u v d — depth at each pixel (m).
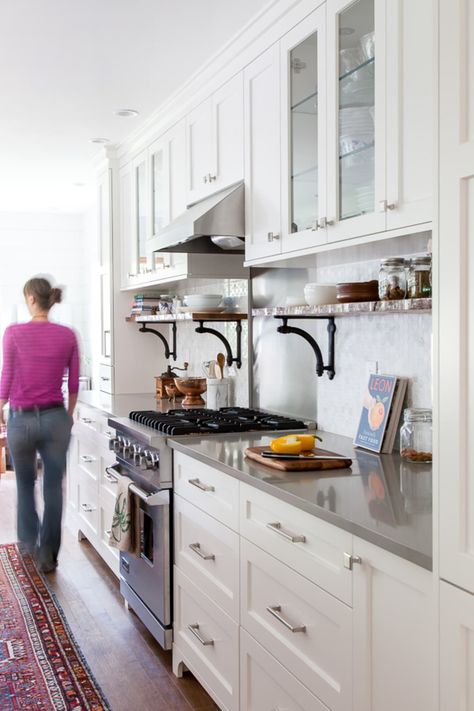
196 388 4.01
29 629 3.21
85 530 4.44
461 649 1.21
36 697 2.61
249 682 2.17
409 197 1.89
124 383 5.00
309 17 2.37
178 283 4.36
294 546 1.85
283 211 2.59
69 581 3.84
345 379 2.81
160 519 2.86
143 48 3.07
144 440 2.92
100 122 4.20
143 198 4.39
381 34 1.96
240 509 2.19
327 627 1.71
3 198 6.60
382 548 1.47
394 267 2.17
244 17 2.74
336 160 2.23
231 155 3.05
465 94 1.16
